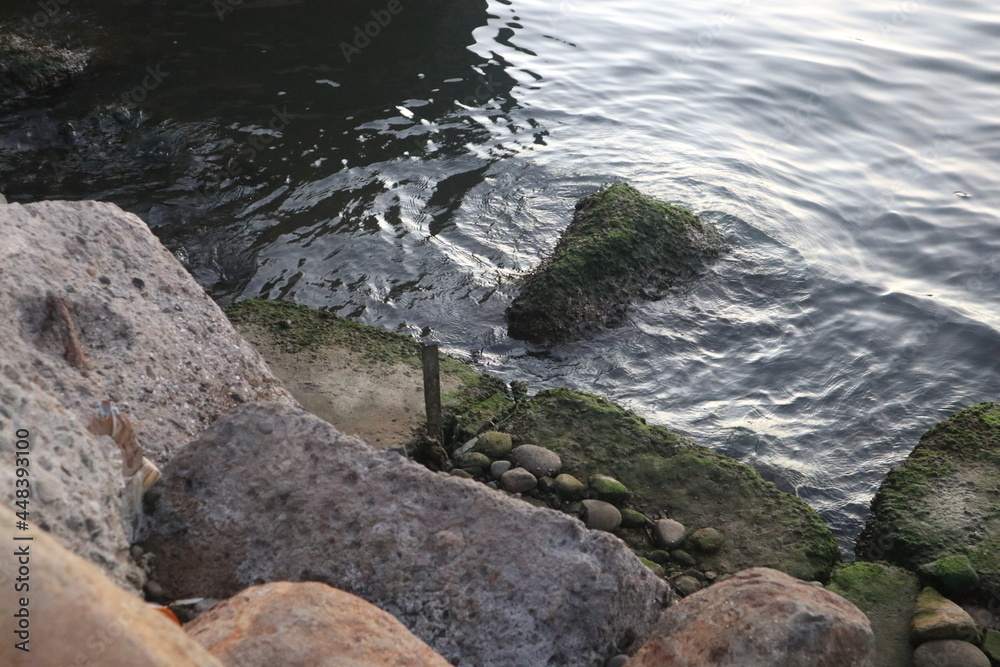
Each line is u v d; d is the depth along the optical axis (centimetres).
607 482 512
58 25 1120
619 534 488
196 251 763
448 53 1176
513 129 1007
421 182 891
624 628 340
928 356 686
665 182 909
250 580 338
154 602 333
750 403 640
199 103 1001
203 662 205
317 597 277
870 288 761
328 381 573
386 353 611
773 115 1067
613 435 557
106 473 323
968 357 684
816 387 655
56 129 925
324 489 355
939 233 844
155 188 849
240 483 360
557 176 916
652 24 1316
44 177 852
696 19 1334
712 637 314
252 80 1061
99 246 464
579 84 1126
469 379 607
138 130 934
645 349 689
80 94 1002
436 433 534
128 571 316
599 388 649
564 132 1009
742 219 848
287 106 1012
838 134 1026
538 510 352
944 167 958
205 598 334
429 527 344
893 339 703
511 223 837
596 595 332
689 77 1152
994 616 436
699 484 522
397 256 779
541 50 1216
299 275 746
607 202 810
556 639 325
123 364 426
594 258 736
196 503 357
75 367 404
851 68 1173
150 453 399
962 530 483
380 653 262
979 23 1297
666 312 727
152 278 475
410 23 1232
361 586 331
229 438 373
